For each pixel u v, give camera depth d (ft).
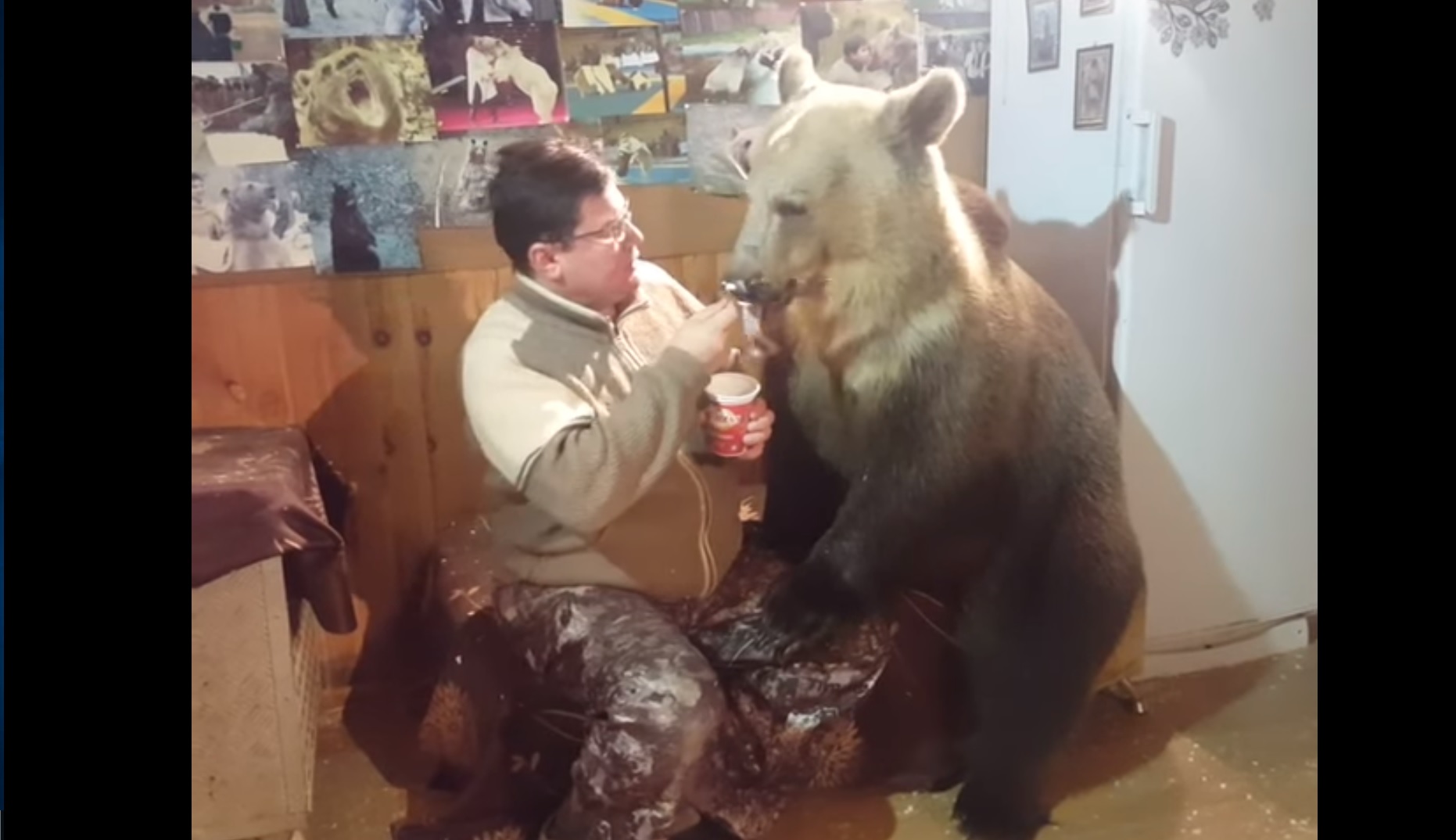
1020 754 5.29
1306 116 5.25
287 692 4.65
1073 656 5.29
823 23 4.77
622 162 4.69
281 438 4.80
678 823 4.73
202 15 4.36
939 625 5.16
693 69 4.68
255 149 4.52
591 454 4.55
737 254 4.75
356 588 5.04
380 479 4.96
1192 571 5.74
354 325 4.77
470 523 4.98
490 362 4.58
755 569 4.97
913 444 4.90
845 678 4.95
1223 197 5.27
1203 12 5.02
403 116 4.59
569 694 4.64
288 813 4.77
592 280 4.61
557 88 4.63
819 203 4.63
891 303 4.76
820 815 5.13
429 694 5.14
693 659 4.50
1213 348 5.44
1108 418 5.18
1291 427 5.64
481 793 4.84
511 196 4.55
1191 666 5.88
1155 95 5.06
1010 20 4.95
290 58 4.47
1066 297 5.23
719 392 4.72
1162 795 5.33
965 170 5.06
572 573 4.75
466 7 4.53
